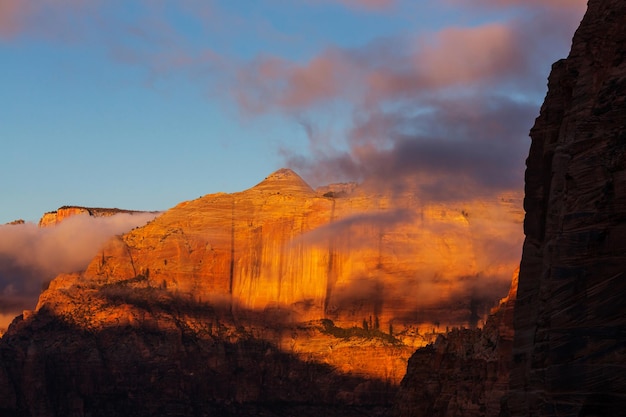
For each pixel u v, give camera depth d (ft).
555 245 179.73
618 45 190.08
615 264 170.81
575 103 195.00
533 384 189.16
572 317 173.17
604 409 168.04
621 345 168.35
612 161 174.91
